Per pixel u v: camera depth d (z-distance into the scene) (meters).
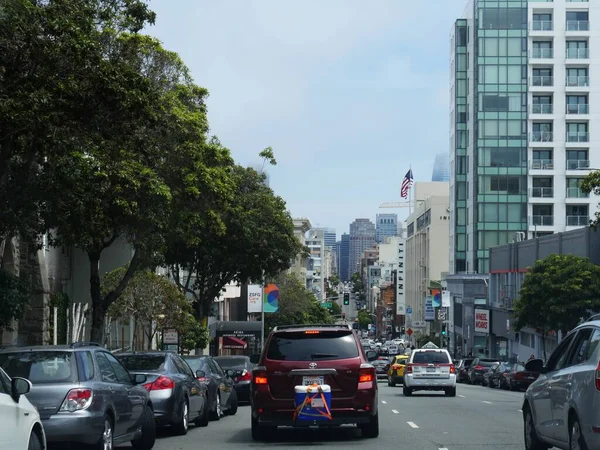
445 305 85.00
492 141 78.62
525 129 78.31
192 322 37.00
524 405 13.52
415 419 21.14
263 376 15.28
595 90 77.62
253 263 40.38
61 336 31.47
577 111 77.81
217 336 60.72
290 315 76.19
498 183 78.44
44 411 11.56
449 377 33.97
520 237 71.88
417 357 34.25
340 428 18.48
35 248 19.75
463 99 85.62
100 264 33.44
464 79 85.75
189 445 15.68
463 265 85.81
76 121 15.96
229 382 24.33
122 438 13.28
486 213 78.56
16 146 16.00
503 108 78.44
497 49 78.62
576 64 77.88
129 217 21.27
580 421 10.28
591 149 77.62
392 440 16.00
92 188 18.91
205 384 20.89
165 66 25.11
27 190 17.30
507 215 78.31
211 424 21.19
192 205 26.31
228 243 39.72
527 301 46.44
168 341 35.09
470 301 80.62
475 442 15.63
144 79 16.17
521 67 78.38
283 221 40.56
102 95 15.51
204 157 25.69
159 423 16.98
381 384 51.62
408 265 145.00
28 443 9.73
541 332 47.78
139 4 18.50
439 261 116.25
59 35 15.15
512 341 68.81
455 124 86.12
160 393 17.00
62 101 14.91
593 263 48.41
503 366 45.94
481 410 24.72
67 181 17.70
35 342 29.22
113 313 34.00
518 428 18.56
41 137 14.97
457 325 88.12
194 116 24.47
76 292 33.97
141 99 16.00
